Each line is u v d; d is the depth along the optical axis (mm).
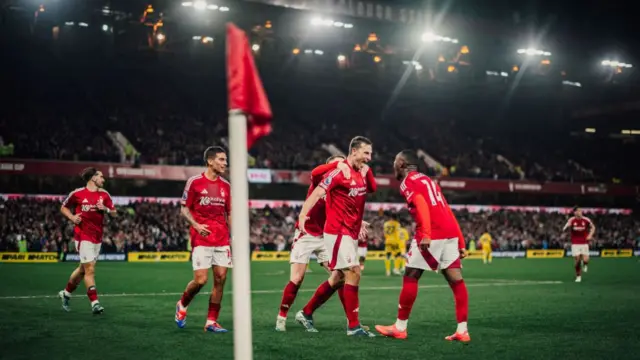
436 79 52750
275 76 52438
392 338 7871
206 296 13781
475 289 16375
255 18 45500
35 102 48219
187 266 28453
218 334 8133
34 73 49250
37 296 13445
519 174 50750
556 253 46406
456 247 7773
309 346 7211
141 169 38562
